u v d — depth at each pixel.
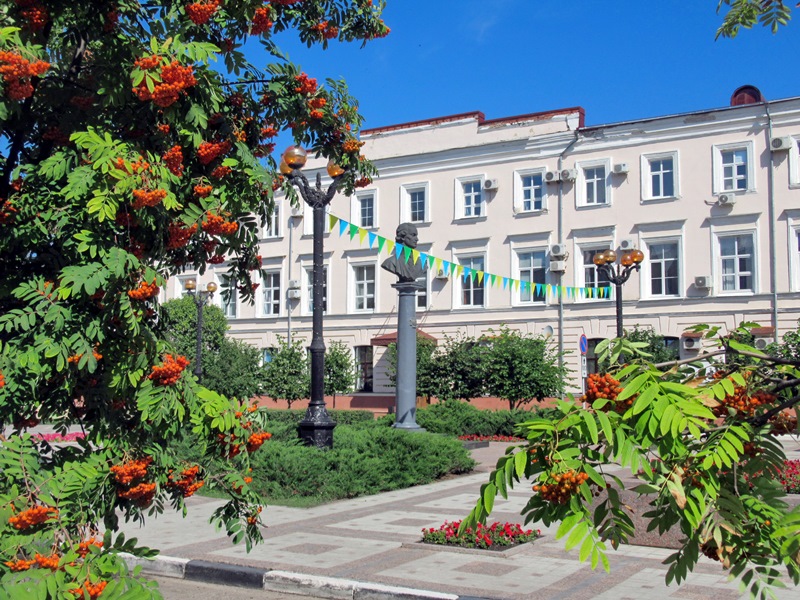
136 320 3.95
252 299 5.39
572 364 31.44
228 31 4.93
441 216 34.62
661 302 30.00
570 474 2.54
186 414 4.42
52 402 4.11
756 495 2.97
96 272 3.76
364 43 5.80
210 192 4.40
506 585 7.21
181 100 4.31
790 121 28.16
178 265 5.03
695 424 2.54
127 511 4.43
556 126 32.53
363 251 36.34
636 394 2.68
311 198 13.51
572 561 8.15
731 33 4.82
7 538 3.47
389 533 9.80
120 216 4.05
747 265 28.86
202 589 7.73
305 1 5.50
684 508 2.61
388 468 13.80
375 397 34.41
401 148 35.78
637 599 6.72
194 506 12.00
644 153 30.64
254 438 4.59
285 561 8.27
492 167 33.69
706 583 7.19
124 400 4.24
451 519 10.75
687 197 29.78
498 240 33.34
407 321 17.83
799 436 3.68
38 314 3.90
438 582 7.32
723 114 29.27
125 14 4.56
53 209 4.05
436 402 29.78
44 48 4.37
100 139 3.96
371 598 7.09
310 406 13.62
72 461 4.04
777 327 27.97
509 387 26.38
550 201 32.34
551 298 32.03
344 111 5.55
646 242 30.48
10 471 3.65
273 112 5.21
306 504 11.94
